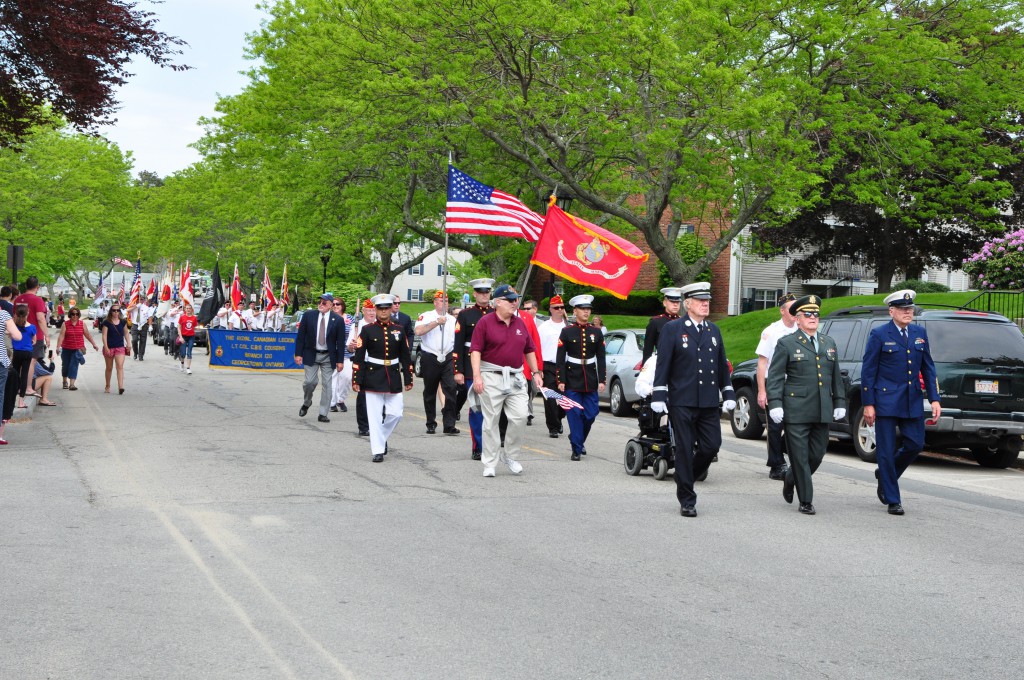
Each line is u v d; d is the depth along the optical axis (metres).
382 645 5.39
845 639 5.66
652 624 5.86
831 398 9.70
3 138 18.86
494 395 11.25
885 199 25.56
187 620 5.76
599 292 44.22
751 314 33.62
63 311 49.56
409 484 10.62
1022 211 35.91
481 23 23.06
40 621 5.69
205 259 65.56
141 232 67.88
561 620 5.89
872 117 22.91
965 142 26.31
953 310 14.05
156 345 51.22
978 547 8.23
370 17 25.56
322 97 28.84
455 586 6.58
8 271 52.34
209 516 8.66
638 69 23.00
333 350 16.95
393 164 32.41
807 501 9.57
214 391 22.81
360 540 7.87
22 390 16.77
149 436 14.30
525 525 8.59
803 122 23.42
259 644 5.37
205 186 62.31
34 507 8.89
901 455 9.91
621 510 9.41
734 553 7.74
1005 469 14.33
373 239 35.06
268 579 6.67
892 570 7.33
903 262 39.88
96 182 54.53
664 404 9.27
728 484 11.30
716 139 24.64
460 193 18.38
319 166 31.75
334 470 11.48
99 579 6.58
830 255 41.31
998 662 5.32
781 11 22.44
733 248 43.56
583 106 23.14
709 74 21.03
